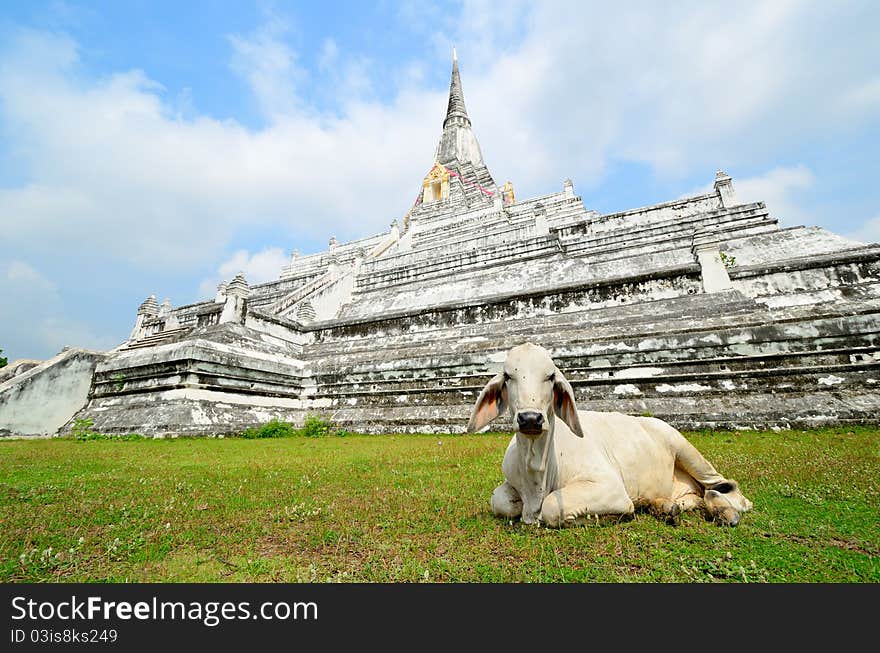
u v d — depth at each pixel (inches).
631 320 434.3
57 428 471.8
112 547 101.5
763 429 289.6
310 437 394.0
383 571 88.7
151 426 385.4
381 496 150.9
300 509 134.6
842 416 275.4
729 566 85.6
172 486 172.2
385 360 485.4
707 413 312.5
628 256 634.2
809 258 442.9
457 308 584.1
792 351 324.2
